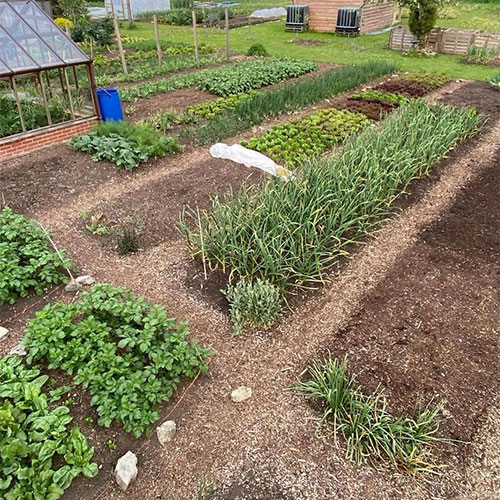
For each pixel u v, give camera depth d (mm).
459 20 22953
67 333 3771
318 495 2900
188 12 24906
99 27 18250
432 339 4129
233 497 2898
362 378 3729
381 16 21125
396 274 5035
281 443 3229
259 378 3758
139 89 11539
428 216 6230
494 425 3357
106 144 7617
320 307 4551
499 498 2906
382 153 6703
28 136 7715
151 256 5352
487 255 5379
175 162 7785
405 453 3121
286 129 8945
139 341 3576
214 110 10047
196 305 4562
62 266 5039
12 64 7250
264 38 19969
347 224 5387
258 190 5996
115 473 3002
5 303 4559
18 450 2896
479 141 8742
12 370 3480
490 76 13391
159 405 3490
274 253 4824
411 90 11742
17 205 6336
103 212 6250
